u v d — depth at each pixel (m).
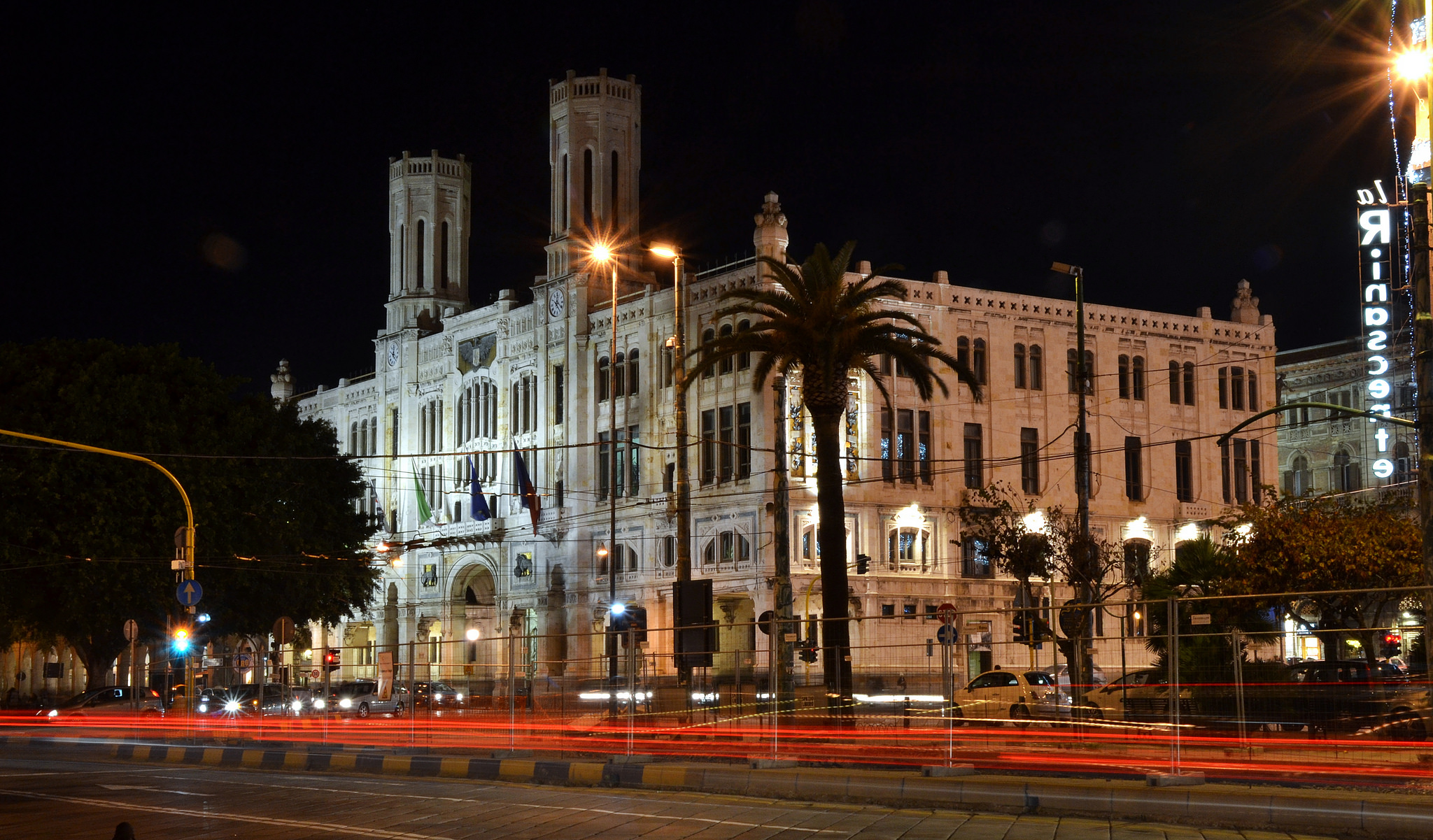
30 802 22.97
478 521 86.12
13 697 64.19
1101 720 23.80
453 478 89.69
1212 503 78.12
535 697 32.69
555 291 81.81
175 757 34.09
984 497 58.69
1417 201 22.77
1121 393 76.50
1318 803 18.36
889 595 68.31
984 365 73.19
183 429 59.56
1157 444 68.50
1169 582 48.56
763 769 25.88
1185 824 19.14
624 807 21.62
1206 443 78.44
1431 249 22.66
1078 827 18.98
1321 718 21.44
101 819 20.56
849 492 68.31
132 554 55.41
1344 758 20.83
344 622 96.62
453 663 34.59
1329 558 41.44
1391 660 22.09
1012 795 20.80
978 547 71.31
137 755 35.22
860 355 40.09
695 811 21.00
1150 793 19.80
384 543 74.06
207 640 61.09
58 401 56.59
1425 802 18.47
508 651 33.06
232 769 31.22
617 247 81.31
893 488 69.56
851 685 27.39
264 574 61.50
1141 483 76.12
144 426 57.31
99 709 49.12
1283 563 42.34
